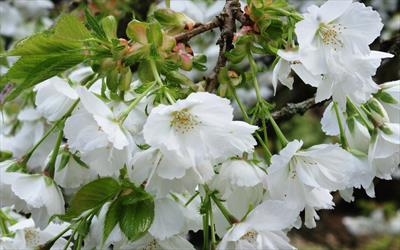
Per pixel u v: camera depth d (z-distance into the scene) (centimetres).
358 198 246
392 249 227
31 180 61
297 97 98
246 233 58
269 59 105
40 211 61
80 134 56
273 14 62
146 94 58
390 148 61
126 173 59
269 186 58
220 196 59
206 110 57
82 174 62
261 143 60
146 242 60
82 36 58
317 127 189
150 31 60
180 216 59
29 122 82
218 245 58
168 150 56
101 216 60
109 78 60
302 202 60
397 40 76
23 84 59
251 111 63
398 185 254
